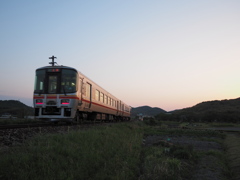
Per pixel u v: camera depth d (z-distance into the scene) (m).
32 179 4.75
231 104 146.25
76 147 7.46
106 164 7.14
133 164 7.85
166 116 102.56
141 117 93.50
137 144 12.17
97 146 8.80
